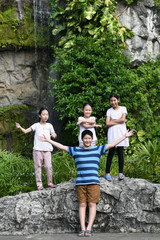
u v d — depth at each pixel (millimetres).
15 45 8008
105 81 7133
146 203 4227
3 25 7840
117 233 4090
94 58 7219
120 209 4227
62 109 7246
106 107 7285
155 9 8508
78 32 8242
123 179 4621
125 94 7371
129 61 7949
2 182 5621
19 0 8062
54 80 7453
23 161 6176
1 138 7473
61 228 4254
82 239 3762
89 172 4074
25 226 4238
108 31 7879
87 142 4164
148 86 8016
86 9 7848
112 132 4734
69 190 4316
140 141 7551
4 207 4395
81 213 4043
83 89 7066
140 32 8320
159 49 8672
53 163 6137
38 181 4723
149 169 5695
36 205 4336
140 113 7609
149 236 3891
